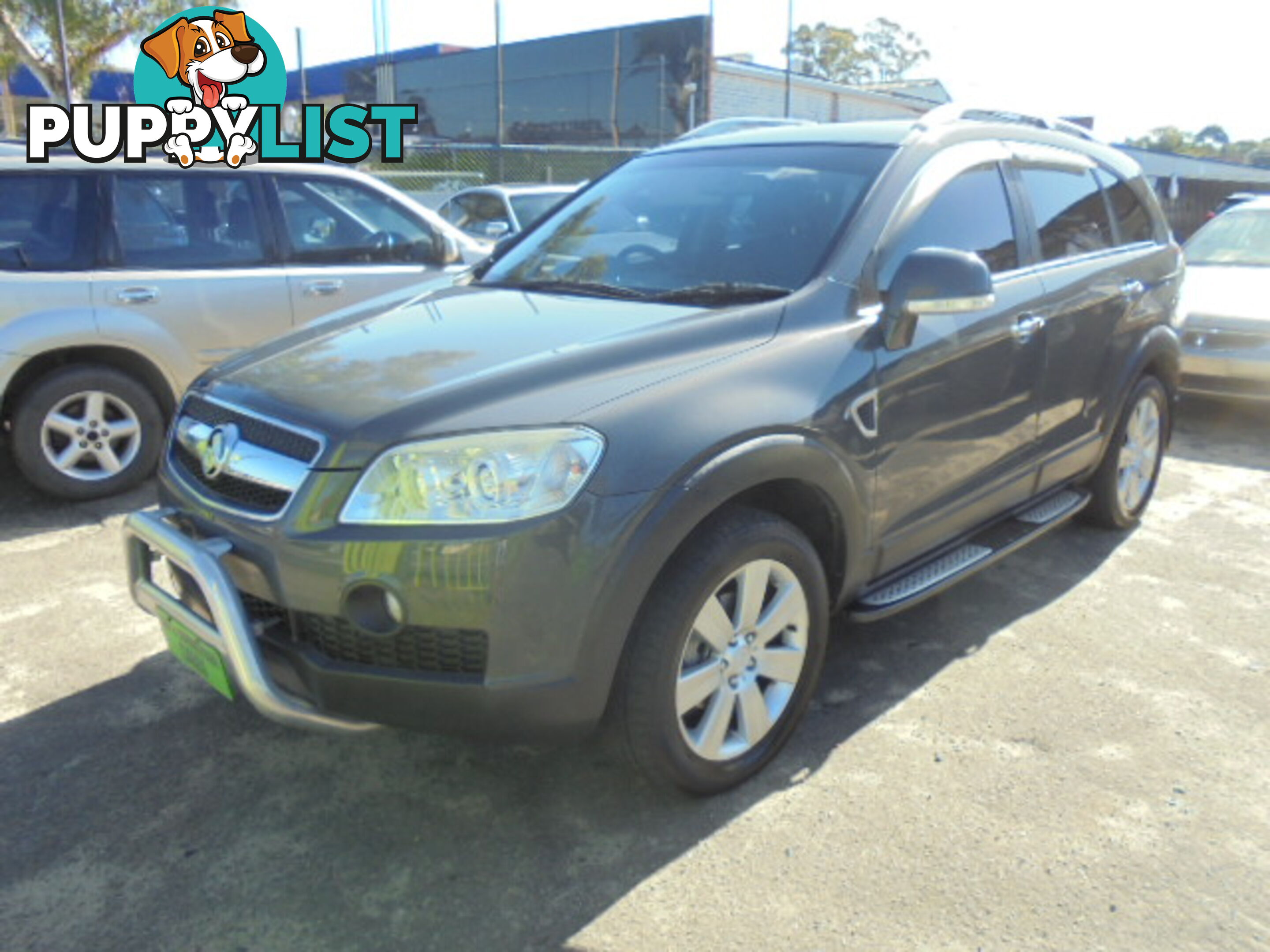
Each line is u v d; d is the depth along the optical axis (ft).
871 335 10.06
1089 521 15.96
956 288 9.66
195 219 17.92
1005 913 8.00
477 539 7.61
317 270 18.86
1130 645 12.37
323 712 8.29
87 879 8.34
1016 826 9.02
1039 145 13.76
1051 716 10.78
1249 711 10.92
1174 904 8.10
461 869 8.50
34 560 14.69
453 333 9.83
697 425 8.39
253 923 7.91
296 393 8.75
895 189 11.07
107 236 16.98
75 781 9.57
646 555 8.00
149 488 17.83
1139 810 9.24
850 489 9.73
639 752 8.66
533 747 9.11
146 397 17.34
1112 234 14.88
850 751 10.15
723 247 11.11
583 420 8.00
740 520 8.86
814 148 12.09
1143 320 14.92
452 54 112.78
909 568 11.59
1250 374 21.86
